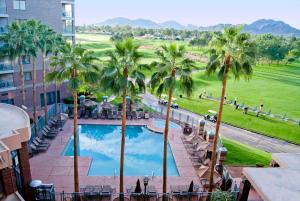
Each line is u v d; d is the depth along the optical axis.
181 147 28.59
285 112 46.09
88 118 35.25
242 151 28.23
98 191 18.95
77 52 16.77
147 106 42.81
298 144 32.16
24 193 16.61
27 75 37.97
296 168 15.90
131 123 34.56
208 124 36.44
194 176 23.14
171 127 34.38
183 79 17.84
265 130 35.94
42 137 28.42
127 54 16.91
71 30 44.00
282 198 12.48
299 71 94.25
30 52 27.84
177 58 17.47
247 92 59.00
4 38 27.94
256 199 18.03
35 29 29.17
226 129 35.50
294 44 126.12
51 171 22.73
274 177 14.34
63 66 16.75
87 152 27.80
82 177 22.23
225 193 17.48
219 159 22.86
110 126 33.84
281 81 73.50
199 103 46.81
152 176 23.08
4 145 13.10
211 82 66.25
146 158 27.08
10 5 34.38
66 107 39.19
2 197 13.03
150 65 18.30
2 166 12.50
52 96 41.97
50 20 39.38
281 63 111.94
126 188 20.80
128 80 16.83
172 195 18.88
